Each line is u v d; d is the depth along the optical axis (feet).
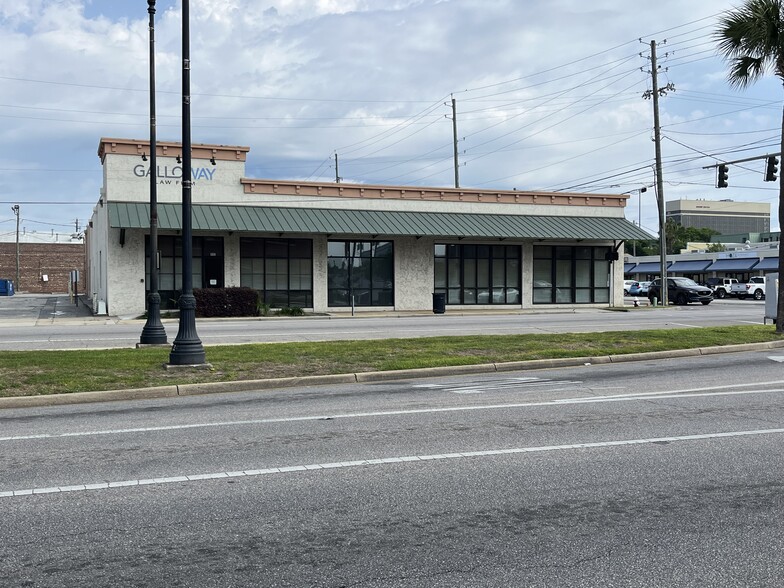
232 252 107.24
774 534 16.39
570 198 131.03
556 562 14.80
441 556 15.12
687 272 245.86
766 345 58.80
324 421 29.48
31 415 31.50
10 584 13.73
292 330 76.79
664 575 14.16
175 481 20.61
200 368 42.32
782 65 64.28
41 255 248.93
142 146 103.14
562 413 31.01
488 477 21.02
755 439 25.82
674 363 50.14
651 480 20.67
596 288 132.16
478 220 121.70
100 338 66.08
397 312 114.42
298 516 17.62
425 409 32.17
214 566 14.60
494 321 92.38
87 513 17.83
